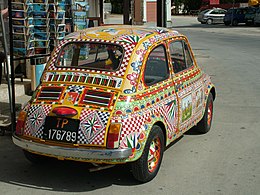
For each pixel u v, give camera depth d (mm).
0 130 7055
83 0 12992
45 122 4914
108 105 4801
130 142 4707
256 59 17328
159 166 5445
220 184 5246
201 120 7109
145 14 36844
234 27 37781
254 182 5316
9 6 6215
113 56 5191
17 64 10164
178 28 36844
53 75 5293
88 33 5668
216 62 16500
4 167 5750
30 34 7719
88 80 5059
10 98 6477
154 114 5102
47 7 7906
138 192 4980
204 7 55344
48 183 5246
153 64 5391
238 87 11477
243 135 7281
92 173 5551
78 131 4730
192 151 6434
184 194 4945
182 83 5969
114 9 64000
